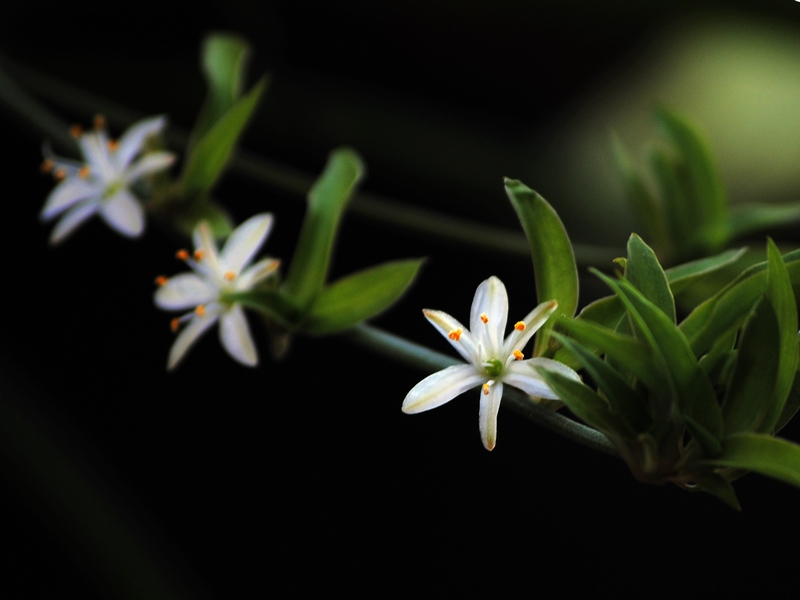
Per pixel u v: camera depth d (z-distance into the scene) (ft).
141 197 1.01
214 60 1.01
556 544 1.11
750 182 1.23
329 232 0.93
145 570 1.08
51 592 1.09
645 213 1.07
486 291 0.84
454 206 1.26
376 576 1.12
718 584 1.09
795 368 0.80
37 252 1.24
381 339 0.91
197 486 1.15
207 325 0.91
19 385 1.12
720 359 0.82
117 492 1.12
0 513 1.09
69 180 1.00
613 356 0.81
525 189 0.85
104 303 1.22
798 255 0.82
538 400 0.85
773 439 0.79
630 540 1.11
